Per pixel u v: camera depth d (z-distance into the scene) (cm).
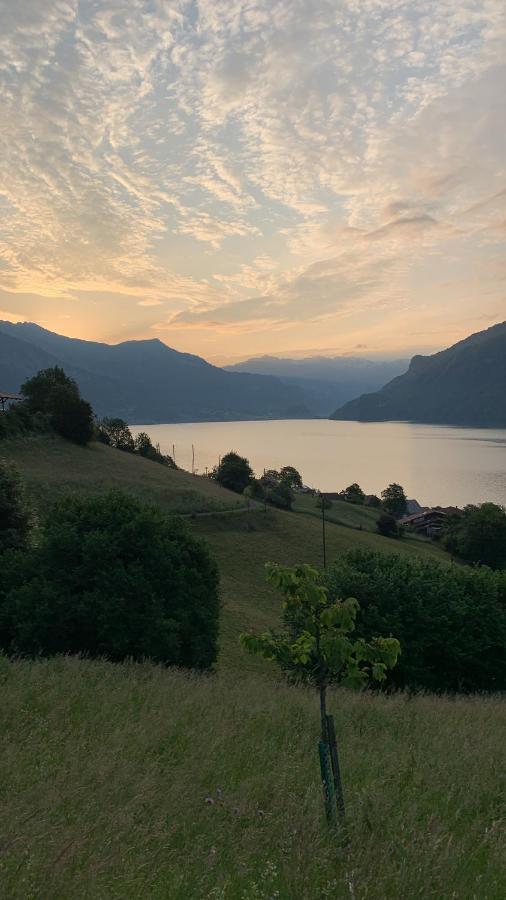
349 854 559
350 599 637
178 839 617
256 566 6119
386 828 634
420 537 11512
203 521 7088
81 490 6862
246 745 947
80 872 511
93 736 948
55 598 2355
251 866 553
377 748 995
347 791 762
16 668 1441
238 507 7831
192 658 2481
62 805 670
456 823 688
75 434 9231
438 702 1638
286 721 1127
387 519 10150
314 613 648
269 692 1455
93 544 2438
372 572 2702
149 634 2322
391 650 645
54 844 559
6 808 640
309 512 10081
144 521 2577
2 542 3077
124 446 11788
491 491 19088
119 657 2358
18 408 8888
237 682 1650
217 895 481
